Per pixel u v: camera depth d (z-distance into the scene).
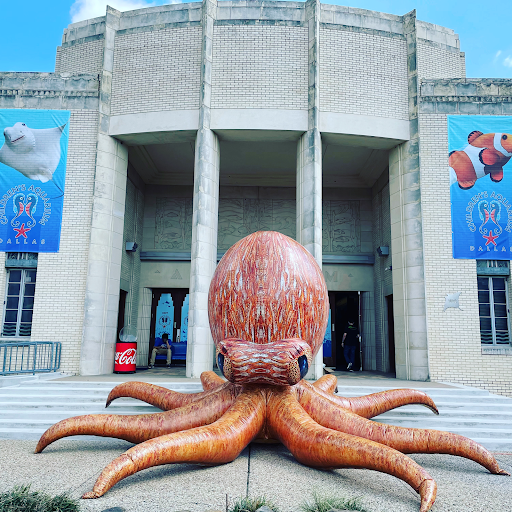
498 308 13.62
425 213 13.61
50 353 12.55
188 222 18.50
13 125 13.99
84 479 4.80
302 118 13.20
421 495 3.95
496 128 13.84
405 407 8.38
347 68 13.65
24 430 7.58
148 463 4.30
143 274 18.19
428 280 13.30
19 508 3.69
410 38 14.12
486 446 7.16
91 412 8.25
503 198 13.55
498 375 12.79
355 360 17.75
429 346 12.95
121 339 14.76
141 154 16.34
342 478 4.97
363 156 16.42
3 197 13.70
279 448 6.27
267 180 18.38
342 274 18.12
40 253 13.48
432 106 14.01
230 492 4.34
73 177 13.83
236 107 13.24
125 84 13.98
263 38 13.59
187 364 12.01
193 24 13.82
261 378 5.49
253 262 5.76
